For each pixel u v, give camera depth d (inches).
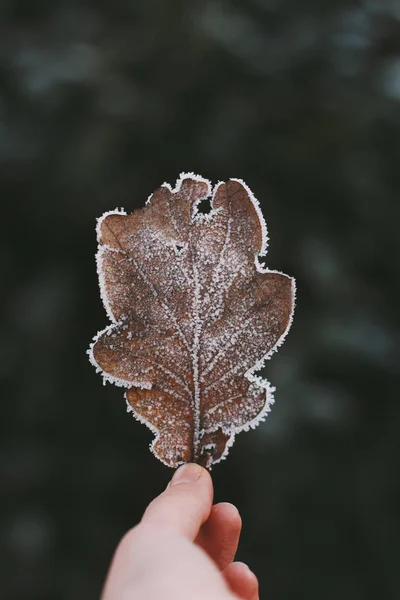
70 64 45.1
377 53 45.2
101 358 16.1
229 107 42.7
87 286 45.1
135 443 44.7
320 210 44.3
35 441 44.4
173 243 16.2
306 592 43.4
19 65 45.9
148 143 43.7
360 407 44.3
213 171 43.2
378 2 45.8
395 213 44.8
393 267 45.6
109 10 50.9
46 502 43.8
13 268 46.1
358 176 43.5
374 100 43.3
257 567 43.2
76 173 43.4
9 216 45.8
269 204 42.8
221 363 16.2
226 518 16.1
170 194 16.2
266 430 39.2
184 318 16.2
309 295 42.9
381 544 43.8
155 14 45.3
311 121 42.8
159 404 16.2
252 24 45.7
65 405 44.4
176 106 43.5
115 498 44.5
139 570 13.5
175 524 14.6
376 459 44.1
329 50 43.5
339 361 42.8
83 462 44.1
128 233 16.1
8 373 43.8
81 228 45.1
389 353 42.7
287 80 43.3
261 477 41.9
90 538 43.4
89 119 44.6
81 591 42.0
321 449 43.8
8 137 44.8
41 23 51.1
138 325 16.1
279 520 42.6
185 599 12.9
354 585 43.6
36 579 41.8
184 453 16.2
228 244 16.2
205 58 43.3
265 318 16.1
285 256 42.5
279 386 40.1
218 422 16.2
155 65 44.5
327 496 43.7
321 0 46.5
